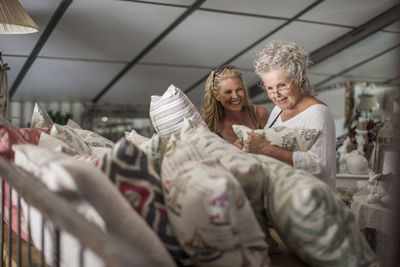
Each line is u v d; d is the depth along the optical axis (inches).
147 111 373.4
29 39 234.5
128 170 47.4
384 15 244.1
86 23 220.7
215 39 255.0
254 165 51.8
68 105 368.2
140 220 41.5
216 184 42.1
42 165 43.1
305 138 70.9
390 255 27.6
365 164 168.4
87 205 39.3
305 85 76.9
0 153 71.5
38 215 50.9
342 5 229.5
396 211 27.3
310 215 47.3
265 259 47.3
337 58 299.1
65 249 43.7
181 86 334.3
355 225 50.1
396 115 27.2
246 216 44.4
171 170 50.3
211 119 99.5
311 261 49.7
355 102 299.1
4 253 66.7
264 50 75.7
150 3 206.2
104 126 364.8
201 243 43.8
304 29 256.8
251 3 215.3
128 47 256.5
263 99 356.5
